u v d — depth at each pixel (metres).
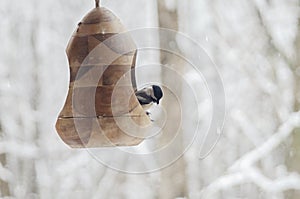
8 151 32.19
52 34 33.34
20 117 33.06
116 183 31.53
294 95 31.44
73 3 33.28
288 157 30.23
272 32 31.91
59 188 31.84
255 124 31.47
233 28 31.83
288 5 32.19
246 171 27.27
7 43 33.69
